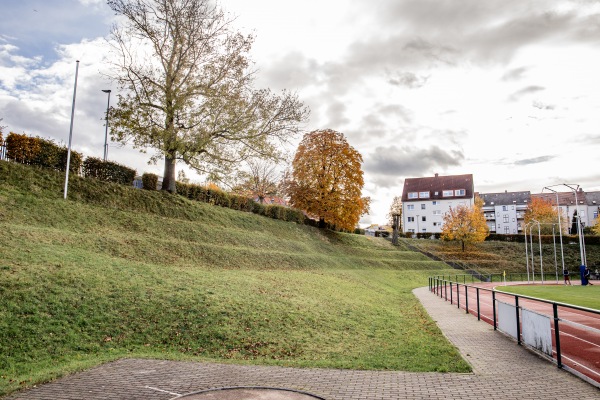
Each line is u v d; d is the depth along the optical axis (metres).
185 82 28.38
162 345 9.97
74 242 17.45
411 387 6.65
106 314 11.00
